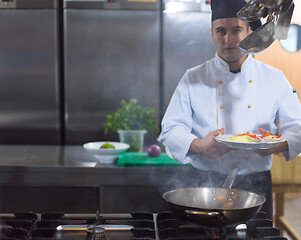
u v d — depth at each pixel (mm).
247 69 1843
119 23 2932
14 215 1293
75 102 2988
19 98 2992
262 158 1787
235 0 1727
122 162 2160
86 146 2299
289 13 1327
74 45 2939
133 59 2973
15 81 2977
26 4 2889
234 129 1855
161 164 2148
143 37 2953
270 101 1847
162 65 2994
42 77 2969
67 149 2764
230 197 1319
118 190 2162
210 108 1873
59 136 3027
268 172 1812
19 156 2443
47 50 2941
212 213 1091
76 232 1147
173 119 1884
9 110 3006
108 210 2168
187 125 1894
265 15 1414
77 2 2891
